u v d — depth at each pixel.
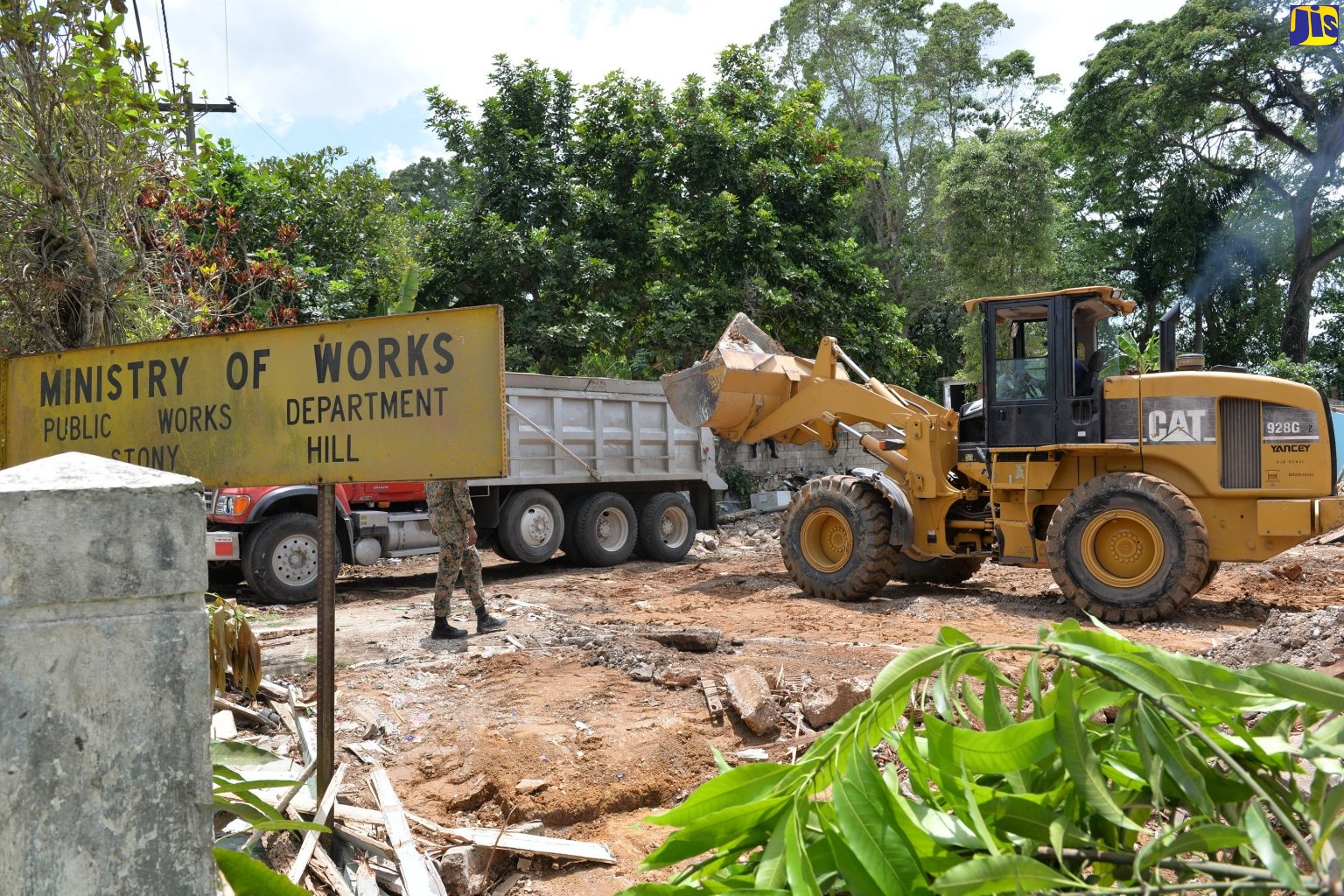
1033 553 9.27
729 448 19.64
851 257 20.22
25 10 6.47
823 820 1.76
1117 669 1.72
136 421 4.01
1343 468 11.06
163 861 1.93
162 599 1.96
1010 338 9.49
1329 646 5.09
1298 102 31.09
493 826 4.31
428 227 19.09
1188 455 8.53
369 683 5.94
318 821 3.56
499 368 3.50
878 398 10.14
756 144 19.94
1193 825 1.67
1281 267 33.66
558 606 9.65
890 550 9.84
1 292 6.68
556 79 20.02
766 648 7.06
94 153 6.77
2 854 1.79
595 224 19.70
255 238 16.92
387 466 3.63
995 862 1.54
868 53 36.00
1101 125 32.62
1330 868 1.40
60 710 1.85
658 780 4.75
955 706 2.07
